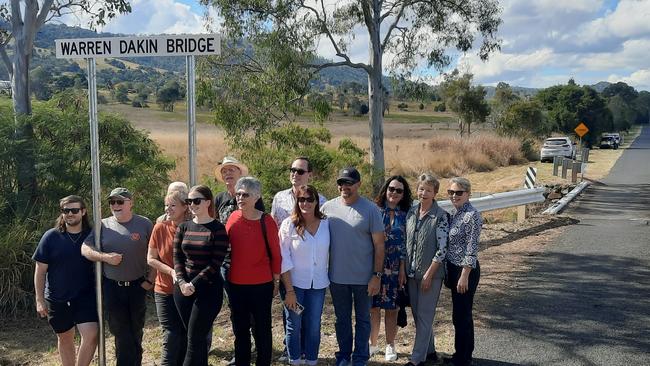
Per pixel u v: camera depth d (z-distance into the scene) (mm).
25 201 9164
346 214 5695
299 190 5621
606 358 6035
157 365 6000
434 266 5633
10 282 8102
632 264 10523
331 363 6066
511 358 6047
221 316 7660
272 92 16156
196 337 5113
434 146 37531
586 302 8125
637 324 7145
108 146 10297
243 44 16562
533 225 14867
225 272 5523
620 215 17031
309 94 16750
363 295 5695
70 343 5609
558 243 12633
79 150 9578
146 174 10695
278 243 5473
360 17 18125
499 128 52531
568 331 6898
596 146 73750
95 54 5426
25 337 7305
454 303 5762
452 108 47000
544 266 10398
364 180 16438
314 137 17078
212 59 16188
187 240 5102
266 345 5531
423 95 20125
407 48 19406
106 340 6949
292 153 15750
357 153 18484
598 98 80000
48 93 12508
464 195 5711
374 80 18172
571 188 23609
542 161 39156
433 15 18922
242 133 16594
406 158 30953
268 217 5461
